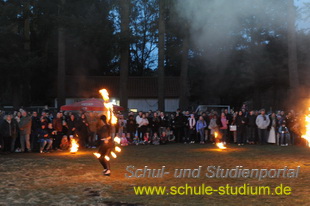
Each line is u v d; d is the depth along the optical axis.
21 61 31.34
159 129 20.58
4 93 40.44
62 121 17.38
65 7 28.50
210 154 14.48
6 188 7.88
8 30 30.83
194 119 20.62
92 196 7.10
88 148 18.08
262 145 19.03
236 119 19.38
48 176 9.44
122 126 20.19
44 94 44.16
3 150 15.81
